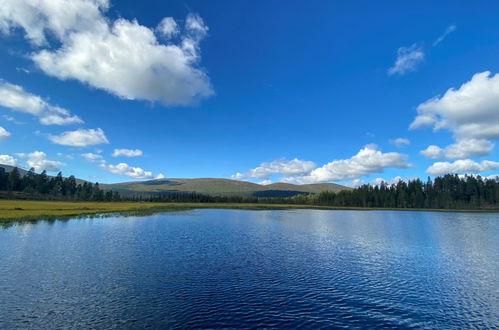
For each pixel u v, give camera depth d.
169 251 40.38
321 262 36.16
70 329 17.92
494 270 34.06
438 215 135.25
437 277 31.02
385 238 57.44
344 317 20.61
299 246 46.66
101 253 38.16
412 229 73.69
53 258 34.91
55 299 22.56
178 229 64.25
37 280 26.84
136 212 107.88
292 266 33.84
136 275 29.05
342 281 28.72
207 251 41.00
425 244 51.09
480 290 27.05
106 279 27.59
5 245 41.44
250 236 56.31
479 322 20.48
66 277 27.91
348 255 40.66
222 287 26.08
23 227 59.47
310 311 21.44
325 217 112.44
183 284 26.67
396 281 29.31
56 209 100.06
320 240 53.41
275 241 51.06
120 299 22.83
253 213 128.88
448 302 24.03
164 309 21.12
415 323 20.03
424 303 23.72
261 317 20.17
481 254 43.00
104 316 19.80
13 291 24.03
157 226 68.81
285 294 24.72
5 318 19.19
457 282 29.38
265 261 35.94
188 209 146.00
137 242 46.62
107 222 73.25
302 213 137.75
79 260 34.31
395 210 182.38
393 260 38.25
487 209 187.88
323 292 25.53
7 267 30.61
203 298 23.38
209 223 79.25
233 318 19.89
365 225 82.50
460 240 56.06
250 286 26.52
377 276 30.81
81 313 20.20
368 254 41.66
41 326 18.22
